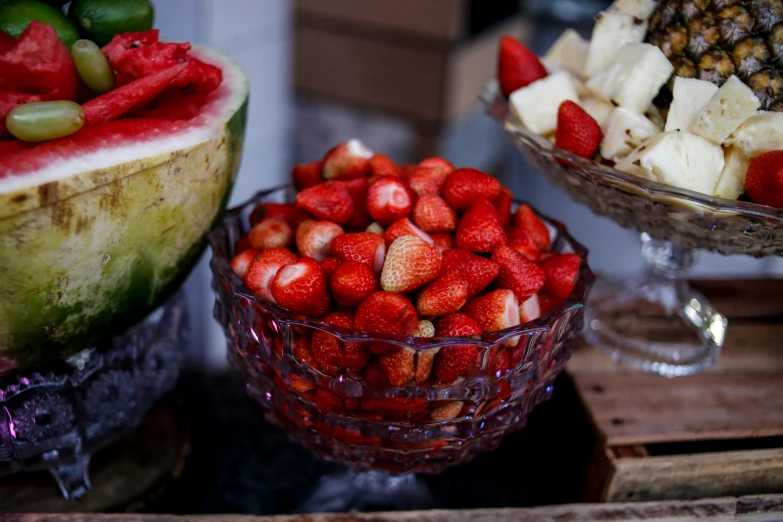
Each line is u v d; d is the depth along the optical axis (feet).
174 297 1.87
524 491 1.83
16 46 1.44
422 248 1.46
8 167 1.36
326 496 1.78
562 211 4.36
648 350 1.93
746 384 1.85
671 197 1.56
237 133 1.65
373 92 4.45
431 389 1.41
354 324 1.44
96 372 1.64
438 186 1.67
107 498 1.69
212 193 1.62
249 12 3.72
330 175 1.75
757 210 1.51
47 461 1.62
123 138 1.46
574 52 2.00
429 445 1.51
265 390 1.56
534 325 1.41
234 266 1.58
